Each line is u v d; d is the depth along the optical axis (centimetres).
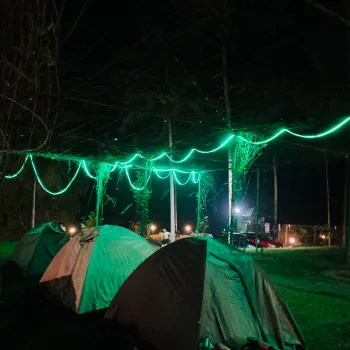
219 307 539
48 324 693
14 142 325
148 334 537
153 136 1797
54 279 823
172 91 1532
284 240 2556
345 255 1418
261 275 583
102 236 826
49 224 1198
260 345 508
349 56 1130
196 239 582
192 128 1672
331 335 632
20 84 294
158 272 576
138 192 2008
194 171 1967
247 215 2845
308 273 1205
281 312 577
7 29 287
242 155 1148
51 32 299
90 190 2734
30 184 2100
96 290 762
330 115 1267
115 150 1494
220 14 1327
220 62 1487
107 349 576
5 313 757
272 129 1062
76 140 1550
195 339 488
